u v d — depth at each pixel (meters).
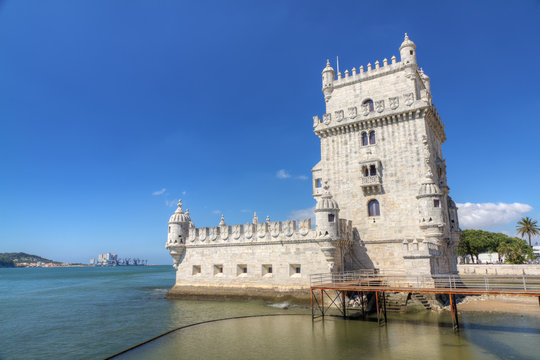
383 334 28.78
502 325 31.22
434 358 22.89
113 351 26.62
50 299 60.16
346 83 50.22
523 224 97.81
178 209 52.25
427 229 39.94
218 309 40.50
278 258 43.00
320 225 40.28
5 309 48.38
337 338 28.05
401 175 43.09
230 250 46.66
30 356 25.92
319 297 39.66
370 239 43.66
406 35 47.22
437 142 51.19
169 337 29.56
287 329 31.25
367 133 46.34
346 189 46.38
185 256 50.28
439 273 38.78
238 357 24.19
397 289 30.66
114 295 64.00
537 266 70.12
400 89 46.19
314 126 49.75
